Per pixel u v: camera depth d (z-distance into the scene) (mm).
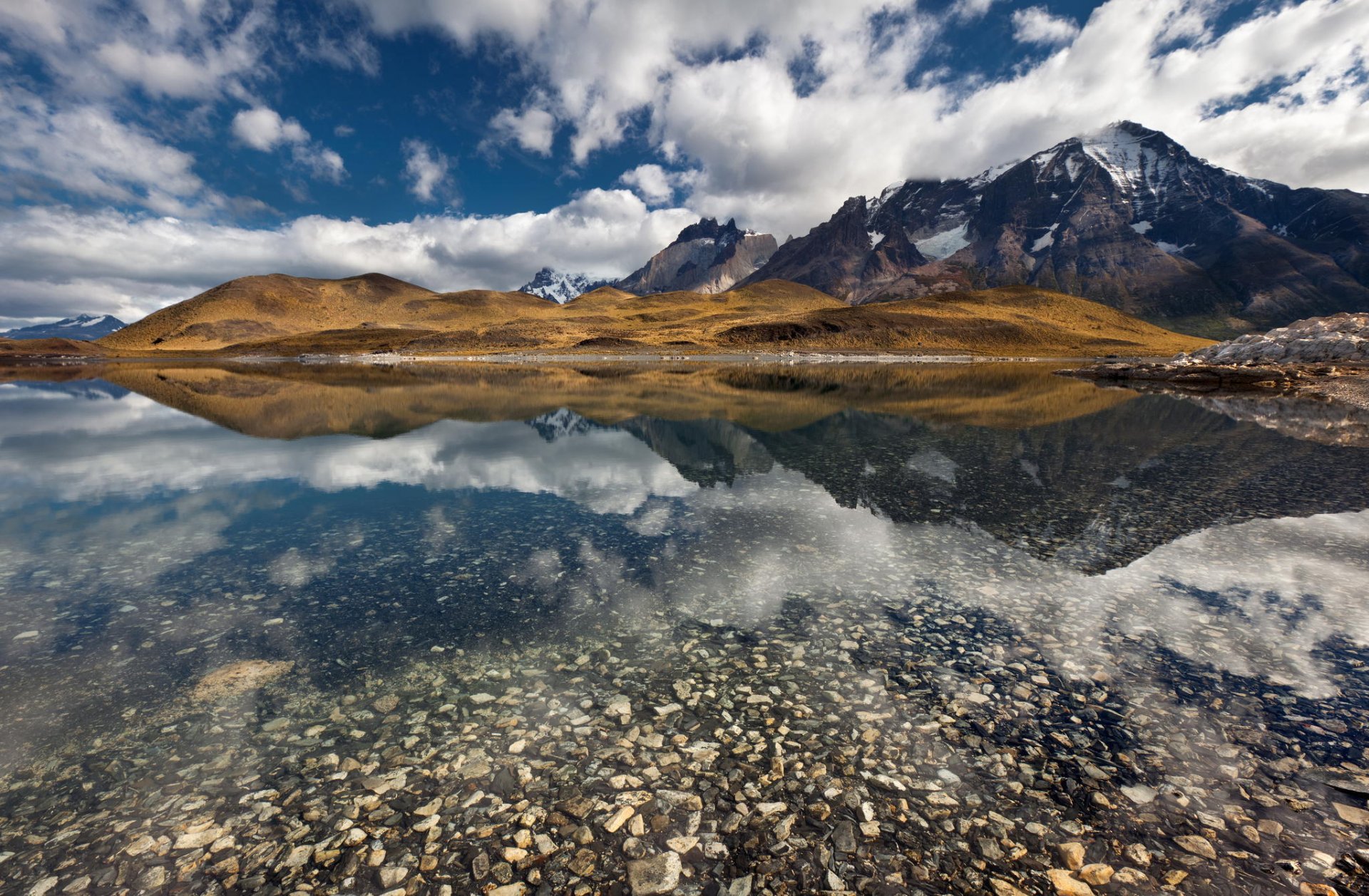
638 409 37844
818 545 12625
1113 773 6027
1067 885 4840
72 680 7688
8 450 24031
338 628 9070
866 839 5301
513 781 6012
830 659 8164
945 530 13516
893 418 33188
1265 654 8195
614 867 5039
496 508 15547
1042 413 34875
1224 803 5641
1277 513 14500
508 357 146500
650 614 9508
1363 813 5484
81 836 5340
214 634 8875
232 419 33406
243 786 5934
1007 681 7602
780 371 85875
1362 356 57500
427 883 4875
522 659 8188
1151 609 9539
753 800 5746
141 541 13008
